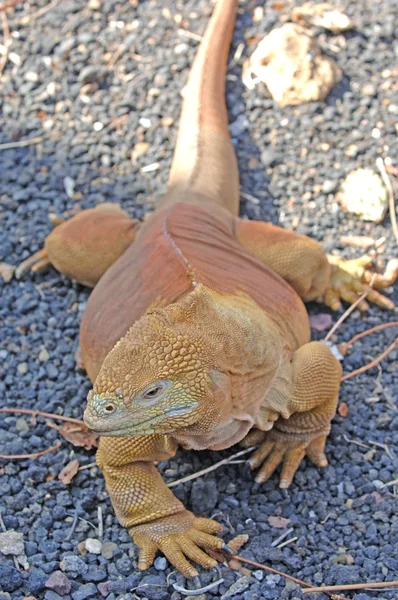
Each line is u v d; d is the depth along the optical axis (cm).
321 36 211
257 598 155
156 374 145
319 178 198
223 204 185
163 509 158
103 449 159
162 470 167
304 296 181
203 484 164
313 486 166
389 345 181
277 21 214
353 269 185
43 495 165
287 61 205
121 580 156
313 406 164
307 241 177
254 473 167
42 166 201
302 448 167
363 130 202
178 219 173
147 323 146
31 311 185
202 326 149
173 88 208
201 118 193
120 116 206
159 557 159
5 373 178
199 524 159
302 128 203
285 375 162
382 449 171
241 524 162
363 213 193
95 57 212
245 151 202
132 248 174
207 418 149
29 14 218
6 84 210
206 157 188
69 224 183
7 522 162
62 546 160
